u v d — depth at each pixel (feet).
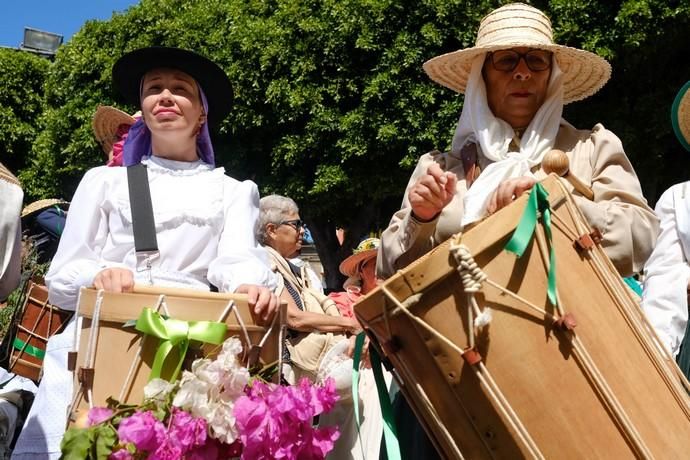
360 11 35.83
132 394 6.59
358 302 6.55
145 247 8.56
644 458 5.86
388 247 8.20
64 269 8.44
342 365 12.28
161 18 42.09
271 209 14.65
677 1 31.81
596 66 8.89
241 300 6.99
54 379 8.84
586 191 7.52
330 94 36.73
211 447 6.35
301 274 14.51
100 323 6.72
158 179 9.07
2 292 9.01
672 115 12.58
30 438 8.59
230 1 41.55
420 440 7.77
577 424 5.84
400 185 37.32
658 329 9.70
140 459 6.16
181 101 9.27
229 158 39.34
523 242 5.94
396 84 35.35
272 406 6.56
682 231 10.15
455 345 6.06
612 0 32.14
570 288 6.09
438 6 34.42
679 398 6.38
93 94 42.96
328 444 6.88
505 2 34.14
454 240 6.02
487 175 7.90
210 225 8.92
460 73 9.68
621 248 7.24
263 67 37.11
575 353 5.93
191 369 6.59
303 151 37.86
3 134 55.16
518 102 8.37
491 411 5.97
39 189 48.73
